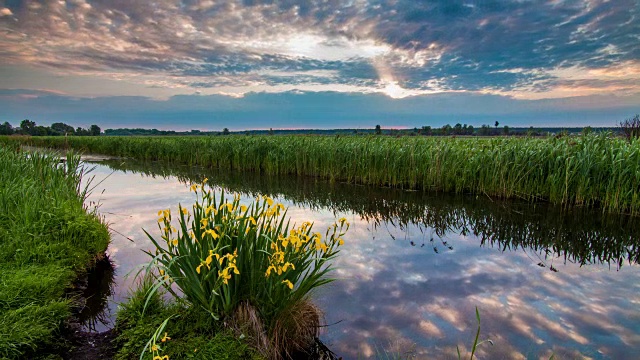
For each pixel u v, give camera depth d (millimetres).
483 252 5316
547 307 3674
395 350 3023
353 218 7426
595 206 8102
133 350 2713
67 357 2764
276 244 2955
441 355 2941
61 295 3561
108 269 4625
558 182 8242
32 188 5387
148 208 8094
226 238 2979
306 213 7910
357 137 15062
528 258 5082
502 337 3164
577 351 2957
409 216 7625
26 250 4117
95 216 5734
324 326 3371
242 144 17188
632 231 6438
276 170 14516
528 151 8906
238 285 3002
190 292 3070
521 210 7945
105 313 3549
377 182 11453
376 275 4453
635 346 3010
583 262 4938
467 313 3564
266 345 2818
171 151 21281
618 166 7492
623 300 3814
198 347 2662
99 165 18891
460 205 8602
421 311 3609
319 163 13438
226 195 10047
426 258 5047
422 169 10508
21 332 2746
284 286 2990
